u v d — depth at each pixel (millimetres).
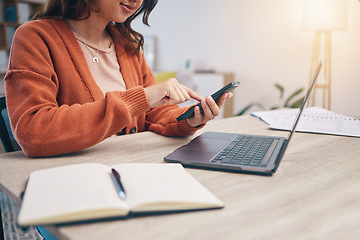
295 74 3615
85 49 1145
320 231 437
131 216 464
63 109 792
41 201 456
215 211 490
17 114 782
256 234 427
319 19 2959
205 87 3963
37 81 854
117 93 823
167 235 421
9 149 981
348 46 3238
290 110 1391
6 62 4062
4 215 1771
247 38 3898
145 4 1246
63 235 419
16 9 4043
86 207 436
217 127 1091
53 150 745
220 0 4039
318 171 674
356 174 660
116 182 509
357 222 463
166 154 787
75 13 1090
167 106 1166
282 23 3625
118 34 1257
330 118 1200
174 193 498
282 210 497
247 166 653
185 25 4387
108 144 870
